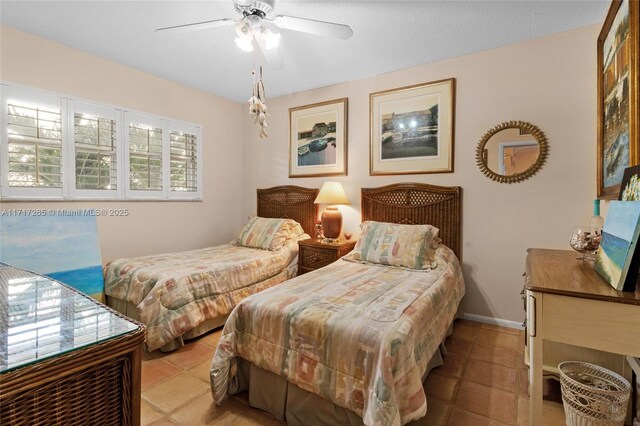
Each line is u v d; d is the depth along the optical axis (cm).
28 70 251
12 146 245
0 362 54
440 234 296
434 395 178
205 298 251
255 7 182
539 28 239
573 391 148
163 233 347
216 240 406
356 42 259
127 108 312
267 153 416
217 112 404
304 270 329
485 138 275
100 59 292
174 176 358
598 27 232
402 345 135
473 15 221
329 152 364
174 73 330
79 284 257
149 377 197
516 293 268
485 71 275
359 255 278
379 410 122
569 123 244
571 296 116
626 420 154
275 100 405
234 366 179
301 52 277
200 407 171
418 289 196
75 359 58
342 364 141
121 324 72
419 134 308
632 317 108
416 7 211
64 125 271
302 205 382
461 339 248
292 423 156
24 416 53
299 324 156
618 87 171
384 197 325
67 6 214
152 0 207
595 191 236
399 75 317
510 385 188
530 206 260
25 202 251
